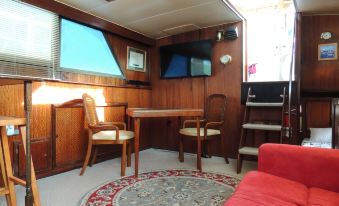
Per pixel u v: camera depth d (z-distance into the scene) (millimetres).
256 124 3256
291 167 1727
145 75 4570
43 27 2893
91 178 2816
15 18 2641
